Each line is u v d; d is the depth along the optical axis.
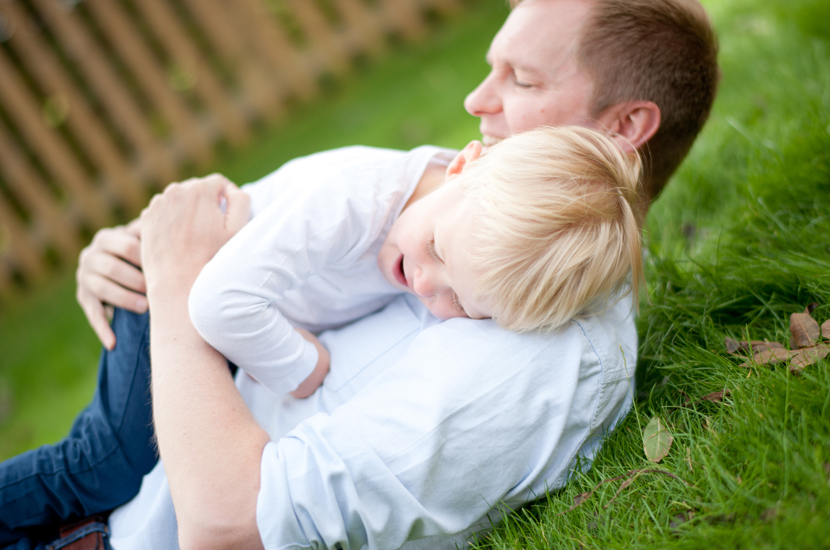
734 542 0.93
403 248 1.21
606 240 1.09
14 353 3.53
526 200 1.08
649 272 1.66
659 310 1.53
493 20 4.87
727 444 1.11
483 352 1.06
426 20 5.21
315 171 1.32
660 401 1.33
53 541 1.29
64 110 4.43
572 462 1.18
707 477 1.05
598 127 1.36
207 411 1.06
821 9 2.46
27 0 4.21
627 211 1.13
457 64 4.45
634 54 1.29
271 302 1.16
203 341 1.17
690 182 2.04
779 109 2.13
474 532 1.16
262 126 5.00
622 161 1.16
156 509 1.21
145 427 1.33
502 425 1.04
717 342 1.38
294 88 5.00
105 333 1.40
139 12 4.54
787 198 1.70
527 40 1.31
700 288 1.54
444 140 3.58
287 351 1.18
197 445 1.02
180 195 1.37
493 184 1.11
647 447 1.18
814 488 0.94
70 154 4.50
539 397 1.07
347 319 1.41
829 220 1.57
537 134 1.17
